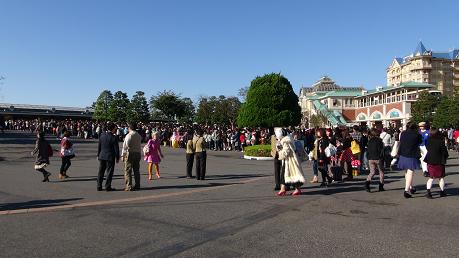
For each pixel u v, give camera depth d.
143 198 9.09
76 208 7.95
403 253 5.10
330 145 12.43
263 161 20.97
